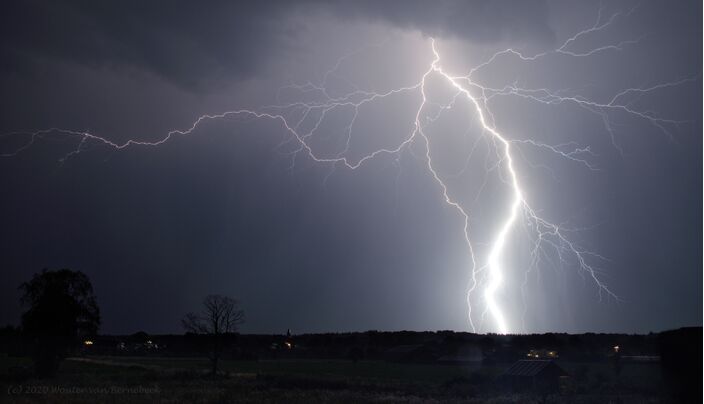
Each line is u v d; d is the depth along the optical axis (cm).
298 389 3791
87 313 4269
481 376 4684
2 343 4875
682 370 3094
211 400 3142
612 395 3603
